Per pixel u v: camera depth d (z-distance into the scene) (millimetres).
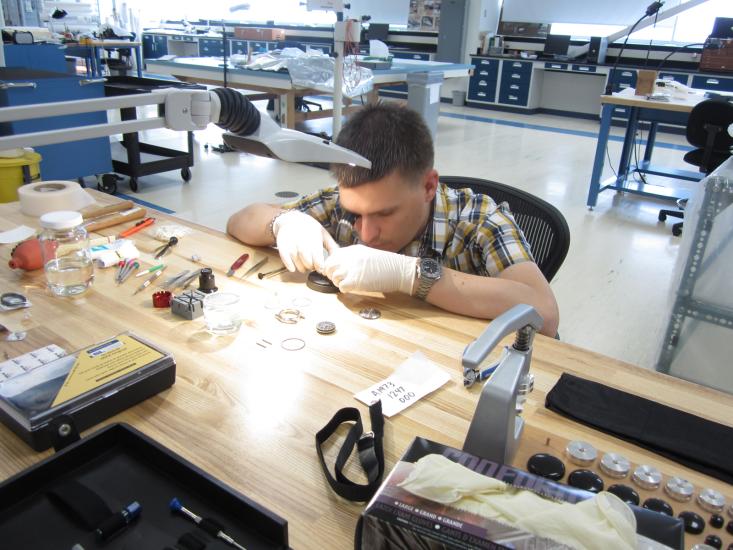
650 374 888
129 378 751
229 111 616
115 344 818
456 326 999
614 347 2373
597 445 724
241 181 4297
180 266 1176
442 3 8492
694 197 1989
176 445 690
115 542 525
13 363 796
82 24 7832
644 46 7438
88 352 796
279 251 1170
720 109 3430
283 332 948
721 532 591
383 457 664
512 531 458
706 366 2061
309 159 646
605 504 487
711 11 7023
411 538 464
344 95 4070
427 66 5160
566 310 2668
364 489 606
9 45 4668
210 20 10789
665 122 4266
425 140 1085
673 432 738
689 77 6789
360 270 1034
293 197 3945
